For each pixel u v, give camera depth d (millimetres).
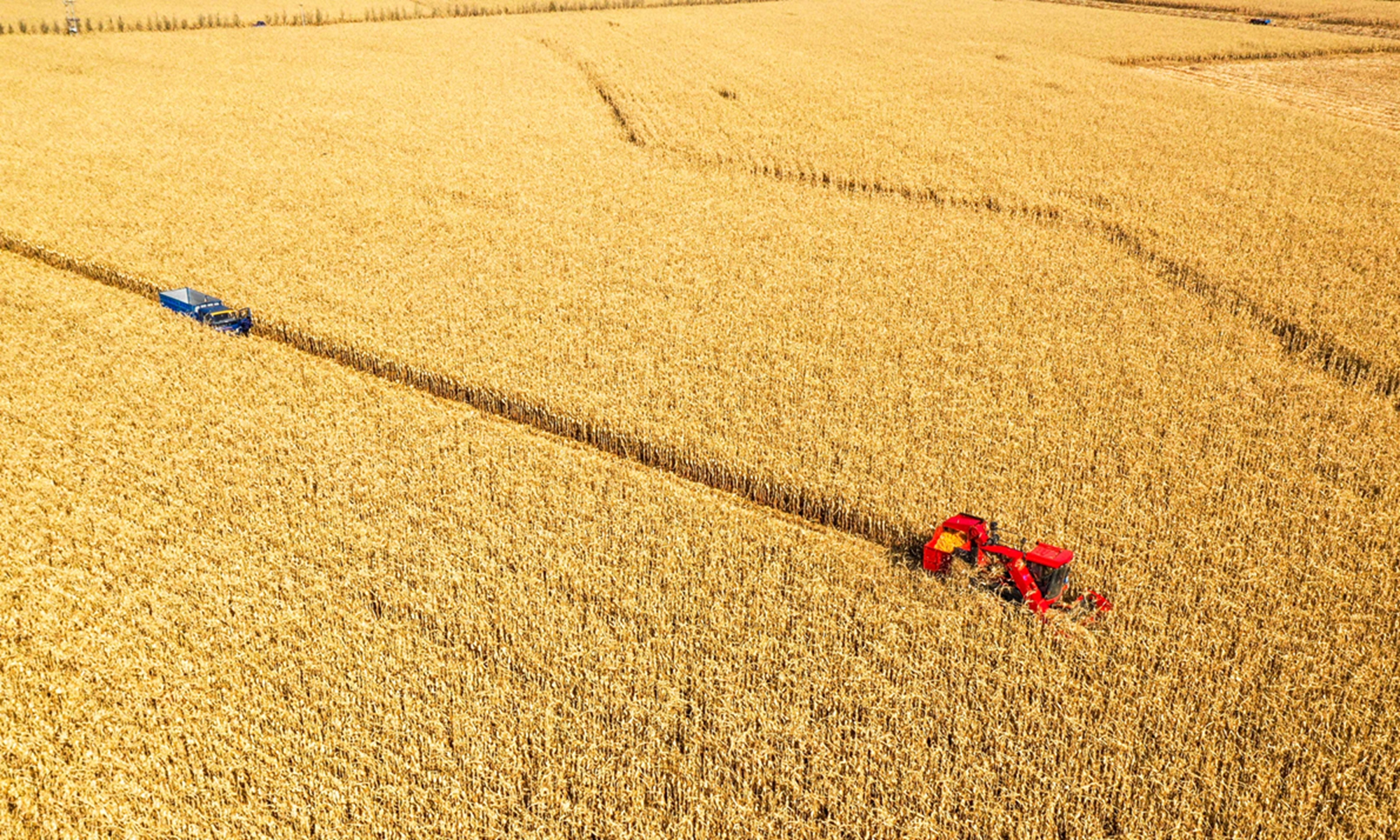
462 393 21297
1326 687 12688
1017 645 13305
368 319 24516
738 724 12047
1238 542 15742
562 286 27031
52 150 40844
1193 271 28156
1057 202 34344
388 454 18500
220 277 27266
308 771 11414
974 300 26328
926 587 14617
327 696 12500
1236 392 21438
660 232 31641
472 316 24812
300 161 39500
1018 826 10672
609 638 13477
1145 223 32156
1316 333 24016
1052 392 21281
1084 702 12312
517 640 13430
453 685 12672
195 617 13930
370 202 34406
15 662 12992
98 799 11102
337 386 21297
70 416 19828
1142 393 21297
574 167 39062
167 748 11656
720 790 11156
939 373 22016
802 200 35188
